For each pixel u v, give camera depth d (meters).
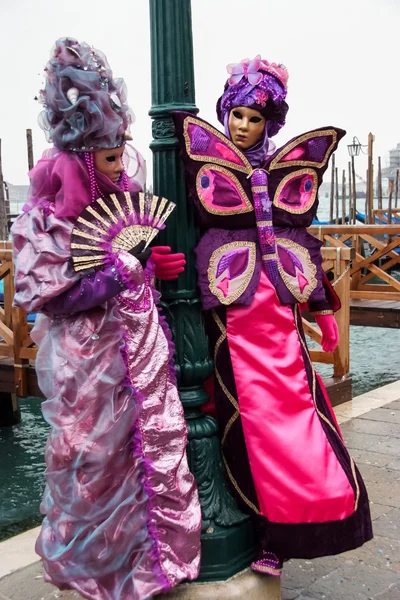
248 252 2.52
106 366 2.19
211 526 2.47
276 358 2.50
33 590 2.88
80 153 2.21
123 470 2.21
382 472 4.02
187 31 2.44
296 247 2.59
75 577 2.23
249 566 2.54
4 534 4.36
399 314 8.65
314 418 2.50
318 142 2.59
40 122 2.24
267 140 2.68
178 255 2.42
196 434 2.52
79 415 2.18
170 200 2.47
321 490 2.39
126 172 2.43
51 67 2.17
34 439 6.48
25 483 5.35
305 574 2.94
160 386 2.27
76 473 2.21
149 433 2.22
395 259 10.29
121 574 2.24
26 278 2.17
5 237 19.20
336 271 5.71
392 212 21.25
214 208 2.48
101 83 2.18
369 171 21.25
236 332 2.51
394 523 3.37
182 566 2.27
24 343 6.26
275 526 2.41
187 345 2.50
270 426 2.44
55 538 2.29
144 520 2.21
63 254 2.14
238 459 2.49
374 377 8.68
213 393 2.65
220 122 2.81
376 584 2.85
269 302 2.51
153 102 2.48
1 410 6.86
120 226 2.22
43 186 2.26
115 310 2.22
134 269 2.16
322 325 2.77
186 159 2.42
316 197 2.64
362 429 4.85
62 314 2.24
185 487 2.29
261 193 2.49
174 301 2.50
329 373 7.89
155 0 2.43
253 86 2.56
